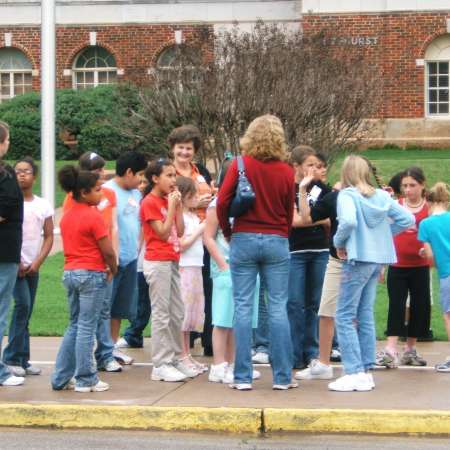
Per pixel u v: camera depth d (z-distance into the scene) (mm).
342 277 12508
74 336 12453
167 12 48094
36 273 13547
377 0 44188
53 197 29000
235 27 36781
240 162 12203
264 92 31719
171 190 13008
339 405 11602
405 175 14781
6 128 12352
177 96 32344
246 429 11188
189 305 13852
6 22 49406
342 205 12305
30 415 11438
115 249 14039
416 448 10523
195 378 13375
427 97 44562
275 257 12273
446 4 43938
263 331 14859
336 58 34000
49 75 28859
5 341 16484
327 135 32250
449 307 13734
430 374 13602
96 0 48750
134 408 11383
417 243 14195
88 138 40875
